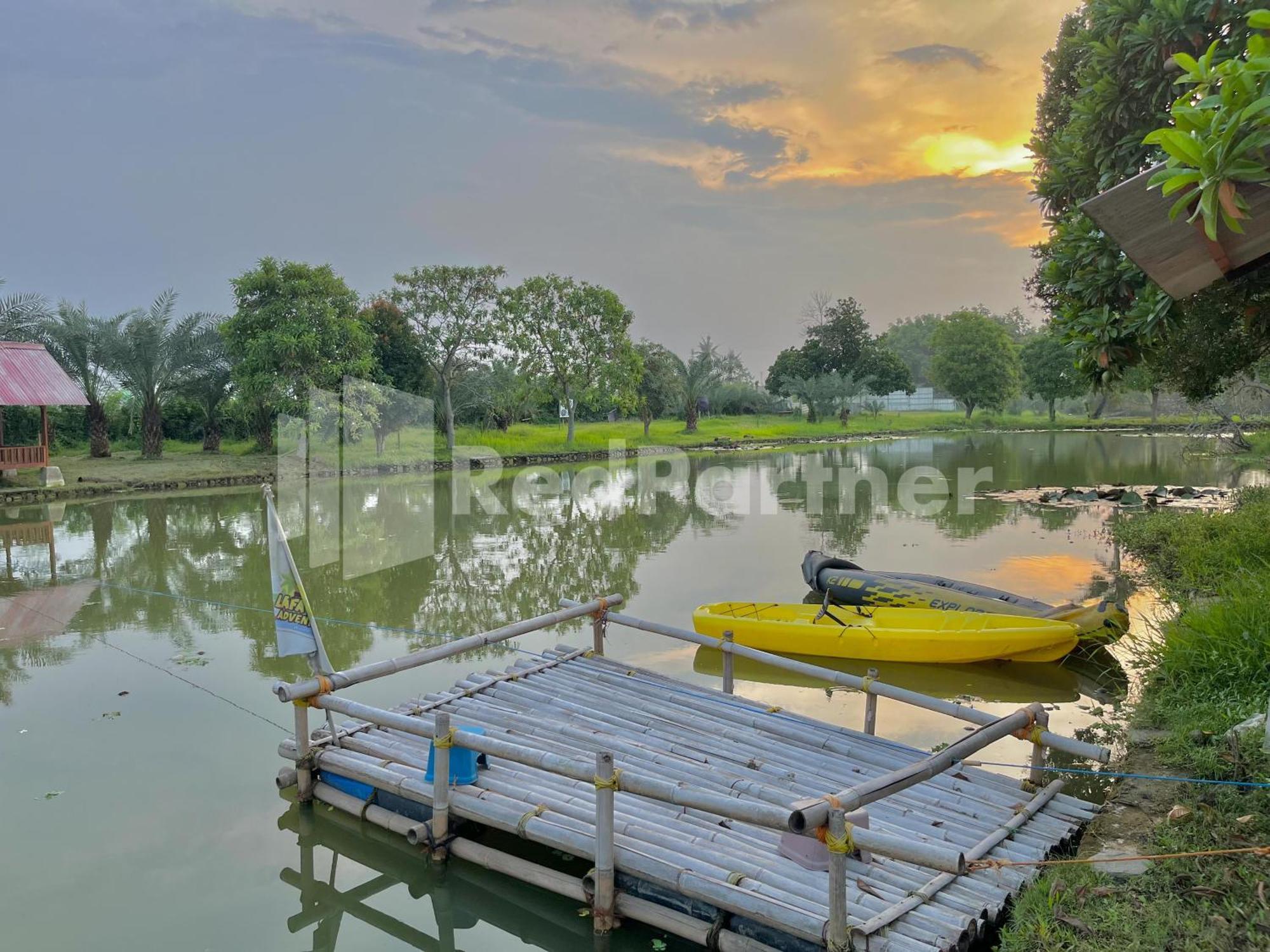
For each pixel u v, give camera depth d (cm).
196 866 489
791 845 408
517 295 3475
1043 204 917
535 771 513
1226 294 619
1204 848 394
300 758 544
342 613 1024
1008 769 582
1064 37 1226
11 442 2820
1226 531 1091
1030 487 2112
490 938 444
